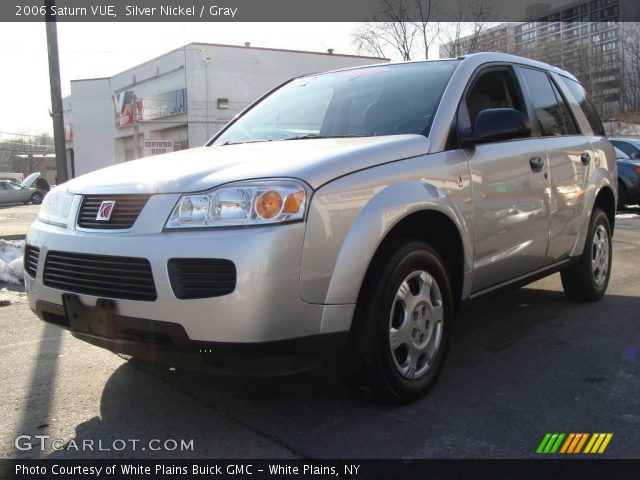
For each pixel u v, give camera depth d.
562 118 4.88
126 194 2.89
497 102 4.17
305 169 2.78
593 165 5.06
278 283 2.58
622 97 36.75
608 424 2.96
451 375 3.66
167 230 2.71
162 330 2.68
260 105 4.67
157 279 2.65
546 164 4.30
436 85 3.82
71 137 46.81
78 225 3.01
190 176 2.85
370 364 2.96
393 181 3.06
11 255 7.29
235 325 2.56
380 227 2.89
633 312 5.03
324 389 3.43
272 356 2.64
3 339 4.59
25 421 3.13
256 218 2.62
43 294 3.11
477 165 3.61
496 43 24.92
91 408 3.27
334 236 2.75
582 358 3.92
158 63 34.31
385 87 4.05
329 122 3.98
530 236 4.13
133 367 3.88
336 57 34.00
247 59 32.16
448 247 3.51
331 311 2.75
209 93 31.58
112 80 39.94
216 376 3.67
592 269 5.17
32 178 34.22
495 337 4.43
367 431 2.92
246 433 2.93
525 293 5.82
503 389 3.42
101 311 2.83
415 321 3.20
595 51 35.78
